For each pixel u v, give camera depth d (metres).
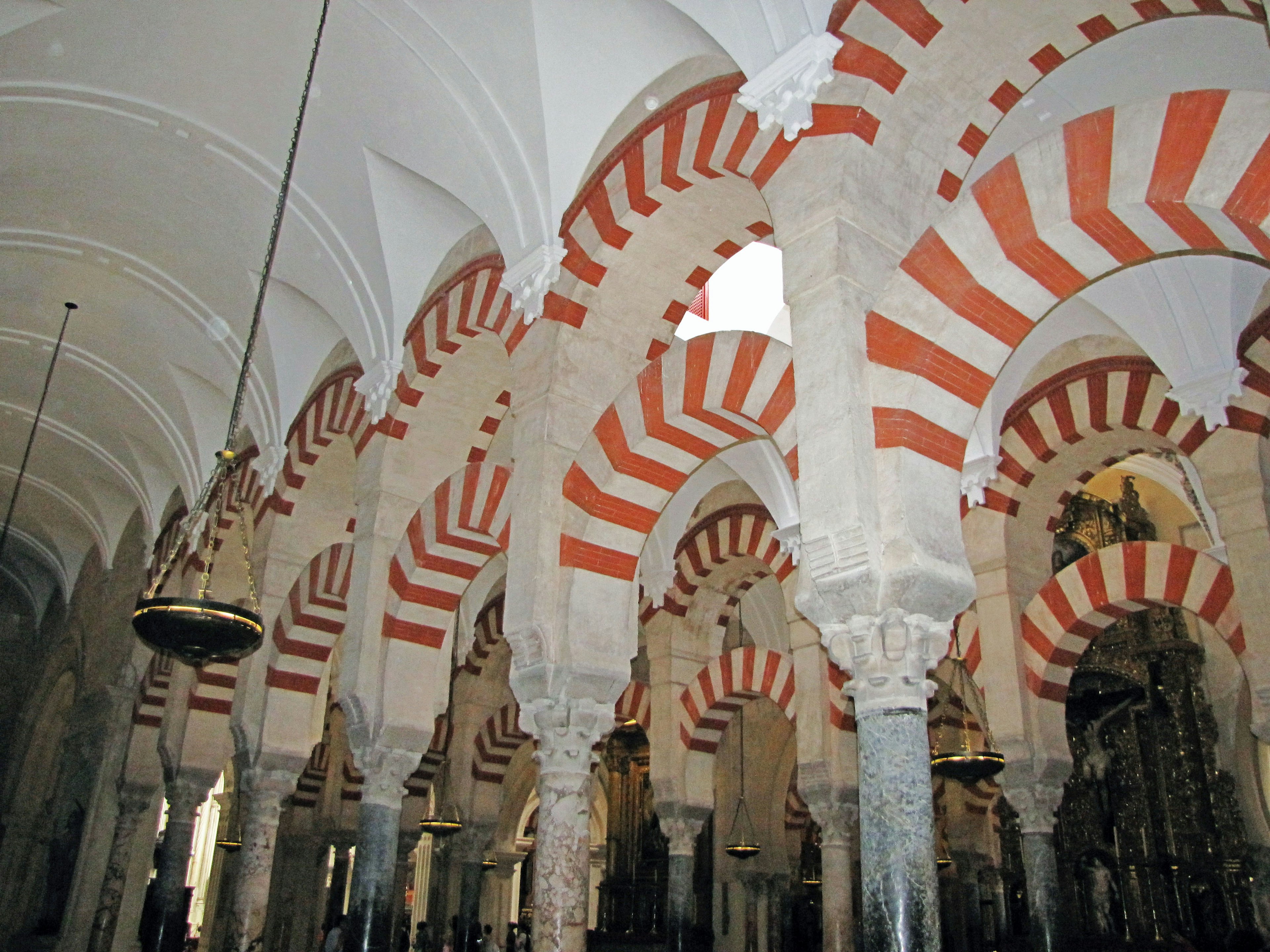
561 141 7.48
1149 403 8.91
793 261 5.64
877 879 4.36
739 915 16.72
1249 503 8.08
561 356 7.43
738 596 13.65
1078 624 9.59
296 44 8.38
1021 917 15.71
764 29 5.97
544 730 6.70
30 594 22.06
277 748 10.35
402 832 17.12
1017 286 5.18
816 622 4.99
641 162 7.12
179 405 13.91
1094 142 4.73
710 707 12.74
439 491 8.83
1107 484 16.62
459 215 9.03
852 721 10.88
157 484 16.30
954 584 4.82
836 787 10.59
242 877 9.97
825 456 5.02
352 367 10.62
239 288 11.47
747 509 12.60
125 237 11.58
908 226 5.88
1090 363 9.38
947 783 16.12
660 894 19.05
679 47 6.83
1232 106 4.25
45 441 17.03
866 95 5.82
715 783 17.42
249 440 13.46
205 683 12.65
